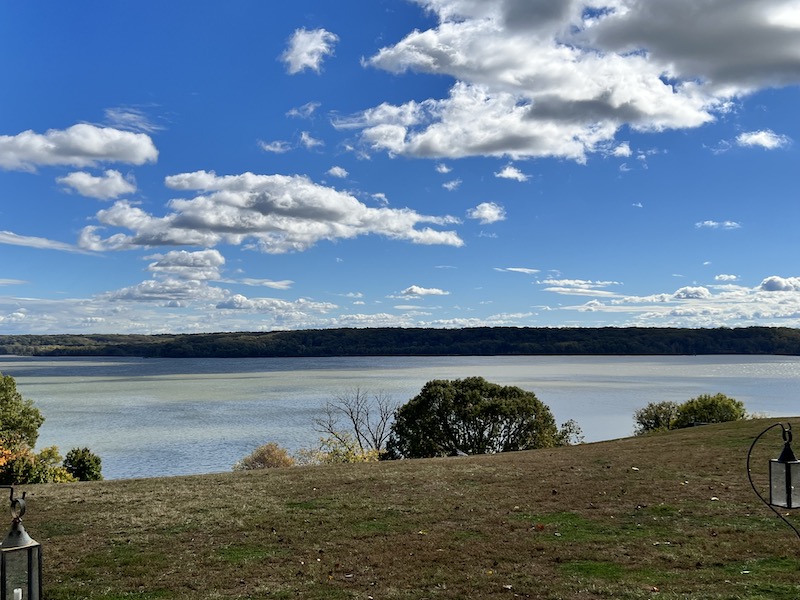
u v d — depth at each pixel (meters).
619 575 9.40
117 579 9.88
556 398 125.19
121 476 51.44
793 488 6.17
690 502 13.62
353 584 9.46
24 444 36.38
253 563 10.56
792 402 118.62
